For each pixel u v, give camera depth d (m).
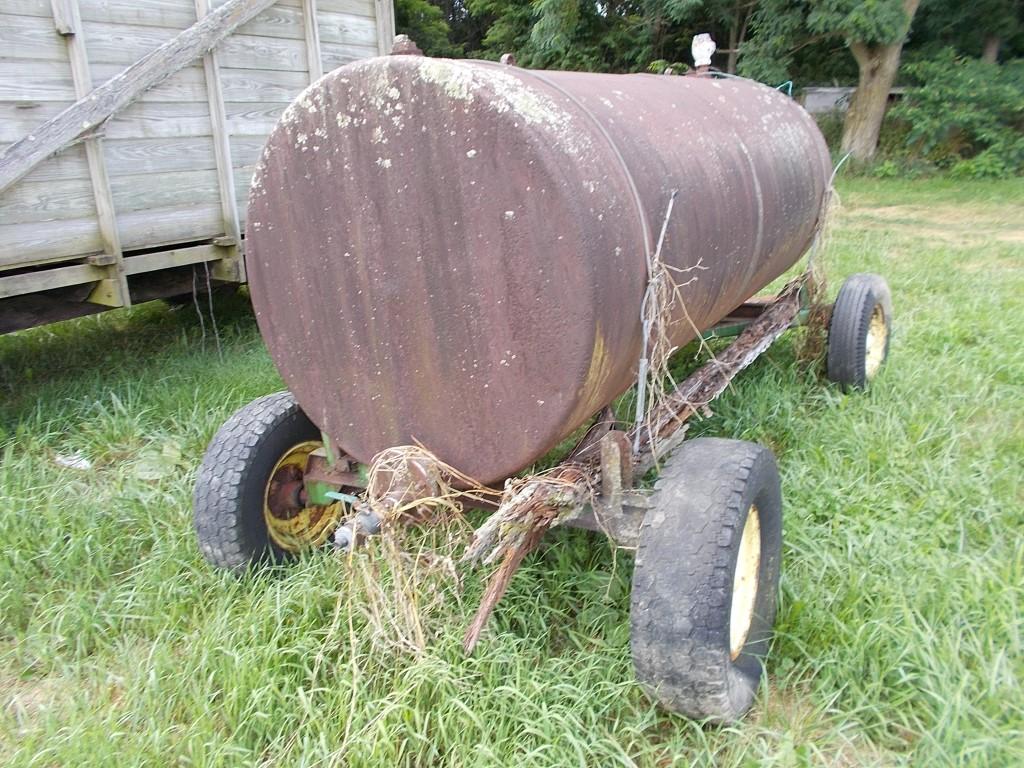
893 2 15.07
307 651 2.75
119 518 3.78
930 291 7.14
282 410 3.27
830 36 16.25
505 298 2.39
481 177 2.31
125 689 2.77
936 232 10.70
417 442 2.73
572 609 3.04
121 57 4.98
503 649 2.68
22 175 4.38
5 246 4.43
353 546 2.52
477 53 21.67
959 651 2.63
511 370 2.46
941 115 16.52
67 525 3.71
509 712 2.46
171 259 5.35
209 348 6.16
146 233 5.22
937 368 5.06
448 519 2.77
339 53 6.54
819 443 4.18
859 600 2.85
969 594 2.84
